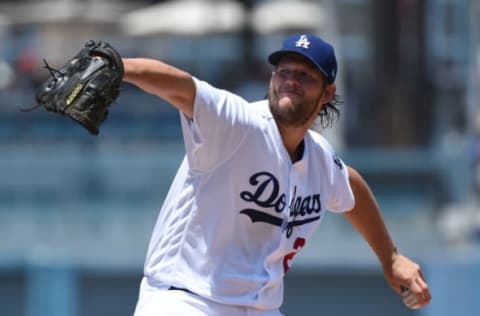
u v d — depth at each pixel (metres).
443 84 52.34
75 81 12.33
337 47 47.28
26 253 33.50
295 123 13.73
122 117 42.38
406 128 49.06
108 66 12.41
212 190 13.65
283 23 59.22
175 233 13.92
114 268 33.09
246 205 13.73
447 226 36.47
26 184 36.31
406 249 35.22
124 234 35.75
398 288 15.96
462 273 33.25
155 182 36.19
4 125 41.59
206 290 13.80
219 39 57.59
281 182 13.83
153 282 14.11
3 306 33.19
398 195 36.66
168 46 58.41
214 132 13.26
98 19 58.78
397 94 49.38
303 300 33.25
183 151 39.62
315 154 14.54
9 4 64.75
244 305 13.96
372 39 49.66
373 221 15.77
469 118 46.59
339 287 33.28
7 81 51.25
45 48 56.66
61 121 40.84
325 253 33.38
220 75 53.84
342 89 46.84
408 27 51.31
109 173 36.28
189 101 13.05
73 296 32.97
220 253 13.81
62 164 36.28
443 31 53.69
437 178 37.00
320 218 14.73
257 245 13.97
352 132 46.84
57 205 36.12
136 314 14.04
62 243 35.72
